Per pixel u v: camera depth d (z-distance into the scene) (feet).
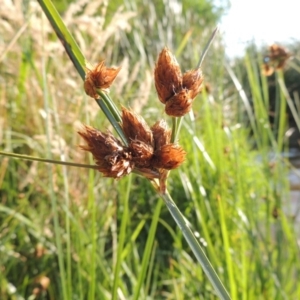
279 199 1.10
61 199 1.13
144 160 0.36
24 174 1.34
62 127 1.26
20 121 1.45
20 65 1.35
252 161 1.37
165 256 1.32
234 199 1.21
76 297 0.89
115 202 1.13
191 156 1.35
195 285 1.03
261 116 1.19
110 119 0.40
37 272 1.11
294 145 3.14
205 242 0.93
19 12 1.17
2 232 1.08
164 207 1.38
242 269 0.98
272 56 0.99
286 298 0.89
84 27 1.29
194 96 0.39
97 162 0.36
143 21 2.22
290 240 1.03
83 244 0.95
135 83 1.88
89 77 0.39
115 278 0.62
